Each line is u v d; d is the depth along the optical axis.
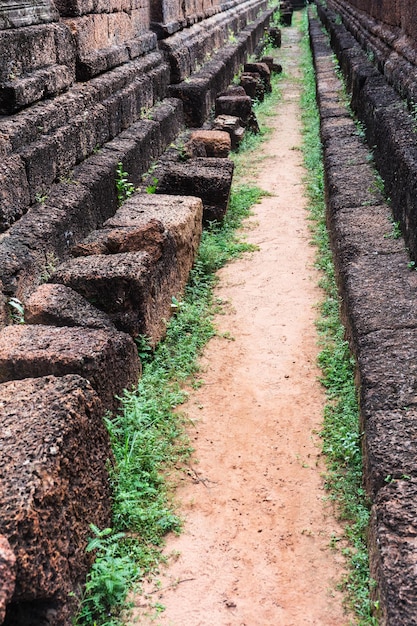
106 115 7.51
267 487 3.81
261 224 7.79
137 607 3.09
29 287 5.13
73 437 3.12
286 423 4.34
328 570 3.26
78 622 3.02
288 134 11.86
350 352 4.71
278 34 22.83
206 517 3.62
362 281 4.93
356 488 3.69
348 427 4.12
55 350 3.87
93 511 3.29
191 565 3.32
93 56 7.64
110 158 7.15
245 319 5.67
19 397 3.25
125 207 6.30
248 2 20.89
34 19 6.33
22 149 5.67
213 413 4.48
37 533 2.71
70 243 5.90
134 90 8.52
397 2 9.07
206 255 6.62
